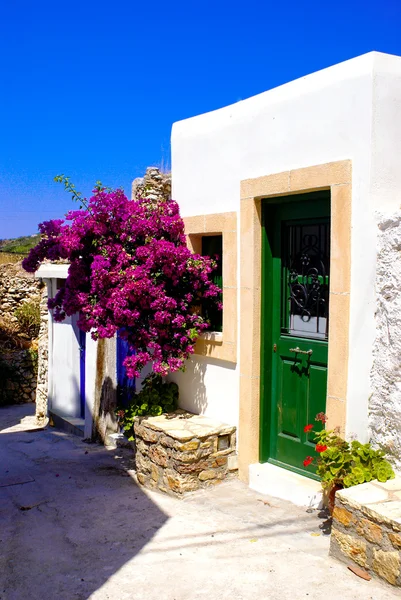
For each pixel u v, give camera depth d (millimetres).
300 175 4867
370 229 4309
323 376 5031
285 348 5406
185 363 6430
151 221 5980
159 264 5777
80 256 6148
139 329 5844
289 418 5402
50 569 4004
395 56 4379
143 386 7297
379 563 3559
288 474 5297
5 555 4254
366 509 3625
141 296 5656
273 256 5492
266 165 5270
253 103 5398
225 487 5539
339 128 4527
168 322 5805
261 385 5535
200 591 3600
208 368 6125
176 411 6434
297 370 5305
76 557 4188
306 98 4816
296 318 5312
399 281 4074
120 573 3896
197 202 6215
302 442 5262
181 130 6422
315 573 3727
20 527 4844
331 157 4602
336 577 3658
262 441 5582
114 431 8727
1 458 7941
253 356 5469
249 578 3717
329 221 4938
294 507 4926
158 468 5730
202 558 4059
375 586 3523
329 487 4402
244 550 4137
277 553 4055
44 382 12586
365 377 4383
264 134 5273
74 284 6023
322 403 5035
